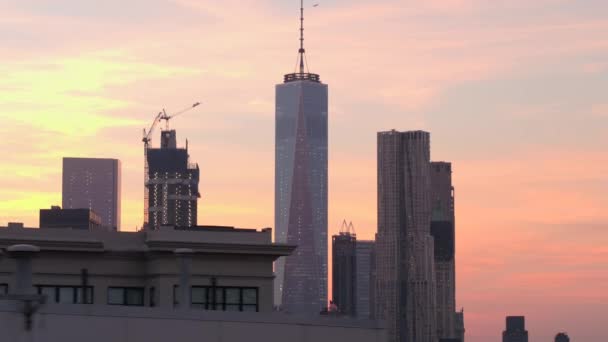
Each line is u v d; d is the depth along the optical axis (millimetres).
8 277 75750
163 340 44906
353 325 49156
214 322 46188
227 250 81438
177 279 80250
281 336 47625
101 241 80250
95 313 43438
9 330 41031
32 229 79938
